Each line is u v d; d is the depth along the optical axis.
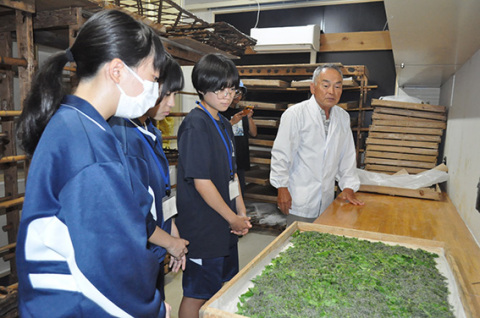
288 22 4.58
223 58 1.52
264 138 4.02
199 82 1.52
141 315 0.84
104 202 0.76
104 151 0.78
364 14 4.27
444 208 2.20
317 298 1.02
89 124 0.79
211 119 1.61
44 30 2.02
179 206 1.63
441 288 1.11
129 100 0.83
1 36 2.01
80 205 0.74
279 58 4.57
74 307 0.76
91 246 0.74
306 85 3.63
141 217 0.82
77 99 0.81
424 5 1.15
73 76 1.65
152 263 0.85
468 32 1.50
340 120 2.29
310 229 1.66
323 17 4.42
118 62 0.78
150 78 0.85
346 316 0.93
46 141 0.76
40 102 0.79
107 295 0.77
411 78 3.43
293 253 1.36
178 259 1.40
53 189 0.75
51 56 0.81
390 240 1.54
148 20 2.07
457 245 1.54
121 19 0.79
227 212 1.53
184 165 1.52
